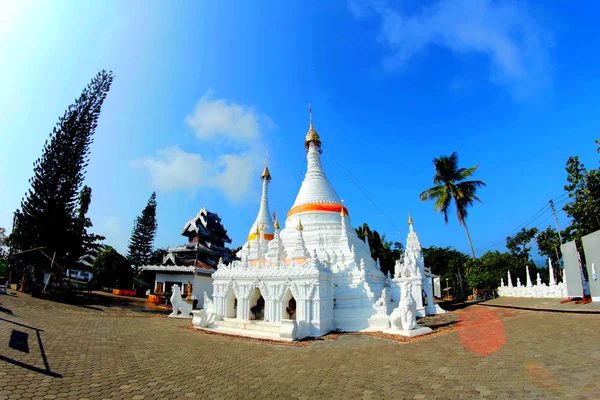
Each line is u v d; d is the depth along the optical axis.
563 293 33.31
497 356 13.09
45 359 12.92
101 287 59.44
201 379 12.03
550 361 11.48
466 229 50.53
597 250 24.48
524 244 75.81
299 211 37.72
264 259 32.72
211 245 65.44
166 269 53.31
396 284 34.59
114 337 19.67
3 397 8.80
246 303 27.20
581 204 31.20
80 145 42.56
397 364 13.46
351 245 33.81
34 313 24.12
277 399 9.97
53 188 40.16
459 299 58.16
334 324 25.42
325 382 11.55
